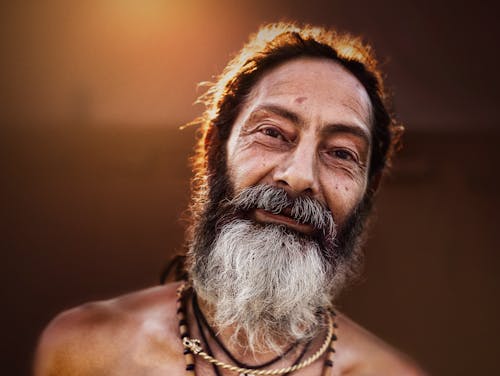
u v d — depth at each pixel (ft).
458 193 6.70
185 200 6.68
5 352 6.84
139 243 6.99
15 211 6.92
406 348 7.04
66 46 5.84
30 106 6.25
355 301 7.07
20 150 6.61
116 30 5.73
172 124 6.06
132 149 6.31
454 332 7.02
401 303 7.08
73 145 6.46
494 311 7.02
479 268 7.05
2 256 6.95
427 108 6.18
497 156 6.34
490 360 6.97
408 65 5.95
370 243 7.04
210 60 5.65
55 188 6.84
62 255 7.02
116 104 6.07
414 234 6.97
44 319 6.94
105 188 6.86
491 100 6.12
